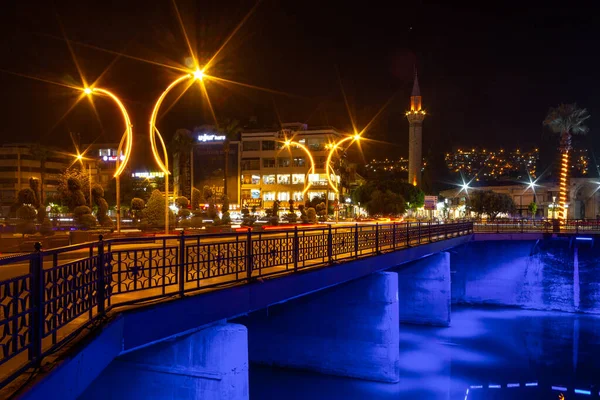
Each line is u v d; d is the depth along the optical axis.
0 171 97.44
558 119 53.56
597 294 35.00
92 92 24.25
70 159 106.38
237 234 9.97
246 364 9.82
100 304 6.70
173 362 9.70
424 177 120.69
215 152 88.50
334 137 87.50
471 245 37.88
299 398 16.56
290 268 12.20
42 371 4.75
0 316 7.38
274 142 87.50
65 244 20.42
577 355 23.98
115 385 10.07
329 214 77.88
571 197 93.31
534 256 37.00
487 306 36.91
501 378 20.39
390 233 18.98
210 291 9.01
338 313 18.67
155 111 23.48
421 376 20.36
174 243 22.27
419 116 95.19
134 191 96.62
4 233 31.39
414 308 28.97
